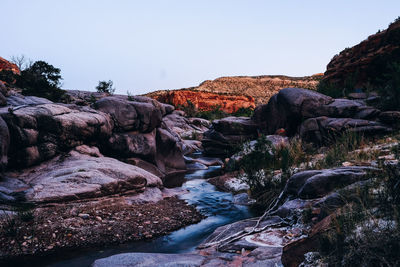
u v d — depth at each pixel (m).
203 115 44.66
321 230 3.06
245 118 18.77
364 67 19.12
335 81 21.06
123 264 3.51
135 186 7.93
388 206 2.91
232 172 11.46
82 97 21.86
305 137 12.85
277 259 3.34
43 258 4.54
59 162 8.66
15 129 7.67
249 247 4.12
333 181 5.22
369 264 2.26
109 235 5.50
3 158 6.88
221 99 93.94
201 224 6.32
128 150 11.77
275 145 11.03
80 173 7.36
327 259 2.56
